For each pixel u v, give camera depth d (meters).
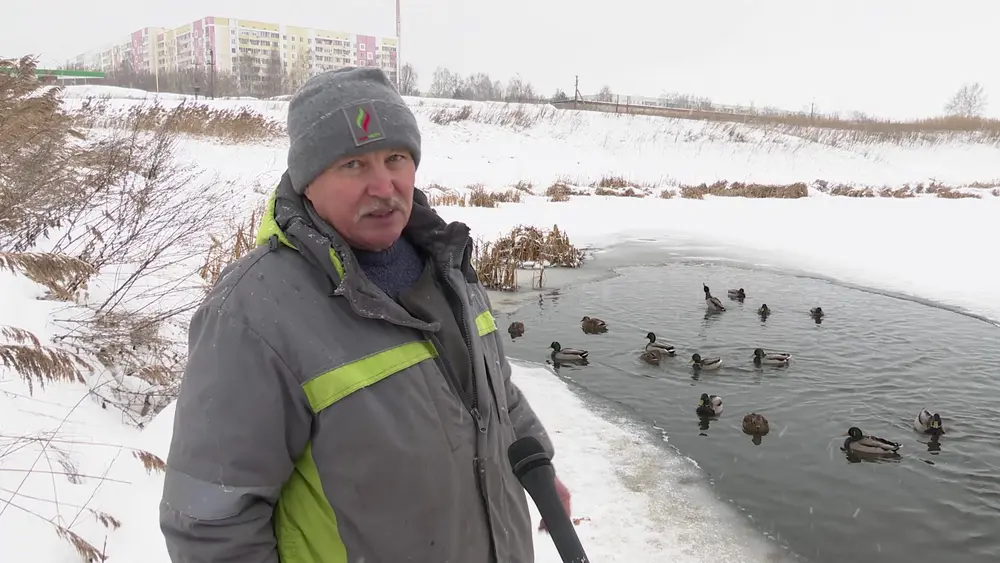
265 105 31.23
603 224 20.19
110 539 3.51
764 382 8.16
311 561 1.54
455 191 23.73
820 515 5.23
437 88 84.50
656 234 19.02
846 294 12.60
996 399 7.64
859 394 7.78
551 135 37.09
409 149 1.65
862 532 5.01
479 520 1.71
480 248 14.66
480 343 1.82
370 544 1.53
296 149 1.60
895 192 29.98
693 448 6.35
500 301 12.09
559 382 8.09
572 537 1.51
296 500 1.55
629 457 6.11
